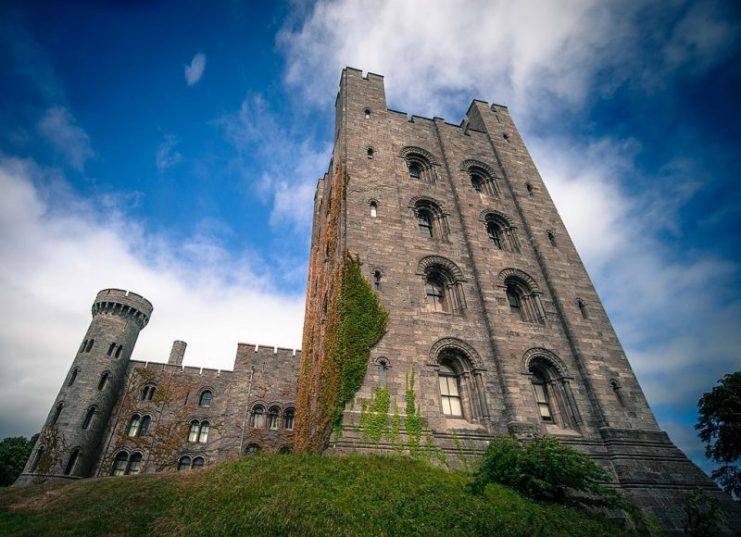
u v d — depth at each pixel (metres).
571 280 27.91
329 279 26.09
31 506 17.11
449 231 27.83
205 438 46.81
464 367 22.48
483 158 34.19
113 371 48.81
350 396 18.69
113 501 15.70
